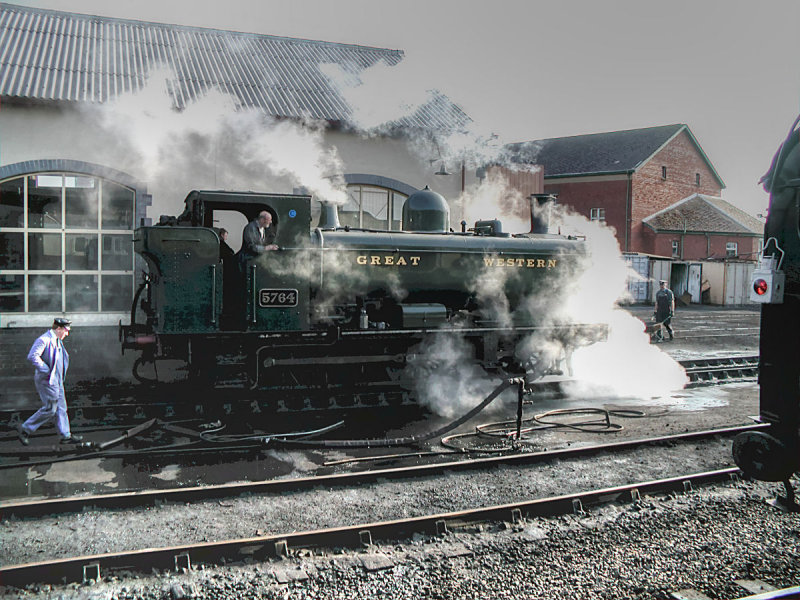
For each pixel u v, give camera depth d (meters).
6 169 13.85
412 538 5.78
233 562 5.29
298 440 8.48
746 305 35.19
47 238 14.45
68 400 10.23
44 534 5.77
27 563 4.96
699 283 34.16
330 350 10.05
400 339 10.44
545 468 7.75
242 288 9.38
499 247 11.52
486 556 5.47
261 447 8.33
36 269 14.41
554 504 6.36
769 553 5.54
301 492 6.86
